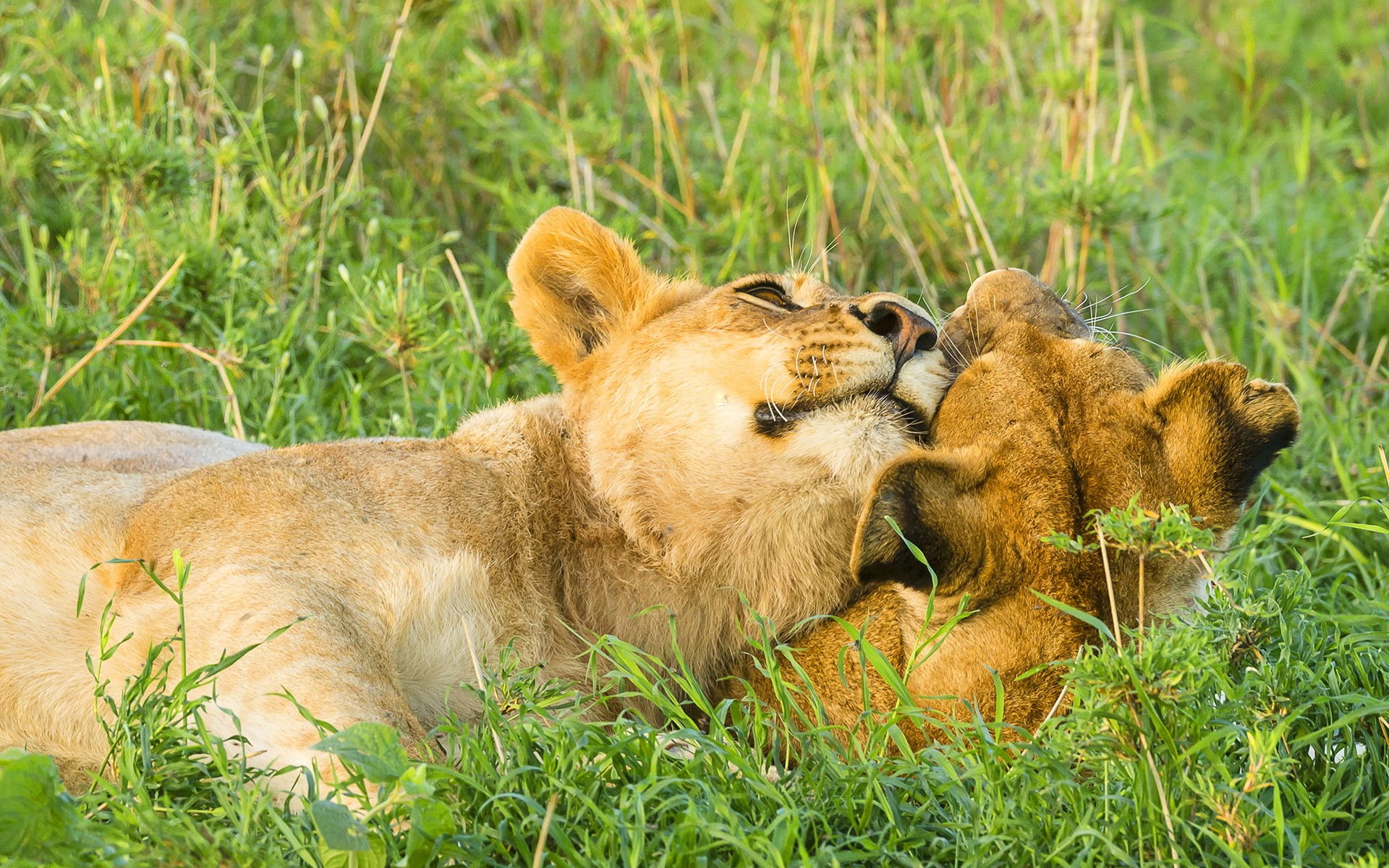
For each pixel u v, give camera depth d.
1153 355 13.24
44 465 7.88
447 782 6.06
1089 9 14.73
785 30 15.66
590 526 8.09
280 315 11.88
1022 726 6.62
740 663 8.01
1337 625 7.78
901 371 7.76
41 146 14.04
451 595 7.30
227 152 12.19
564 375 8.55
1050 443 6.89
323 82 14.89
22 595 7.23
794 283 8.80
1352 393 12.09
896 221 13.69
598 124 13.78
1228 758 6.32
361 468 7.67
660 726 7.84
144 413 11.09
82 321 10.77
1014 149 15.11
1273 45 19.38
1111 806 6.00
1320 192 15.77
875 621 7.31
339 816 5.42
